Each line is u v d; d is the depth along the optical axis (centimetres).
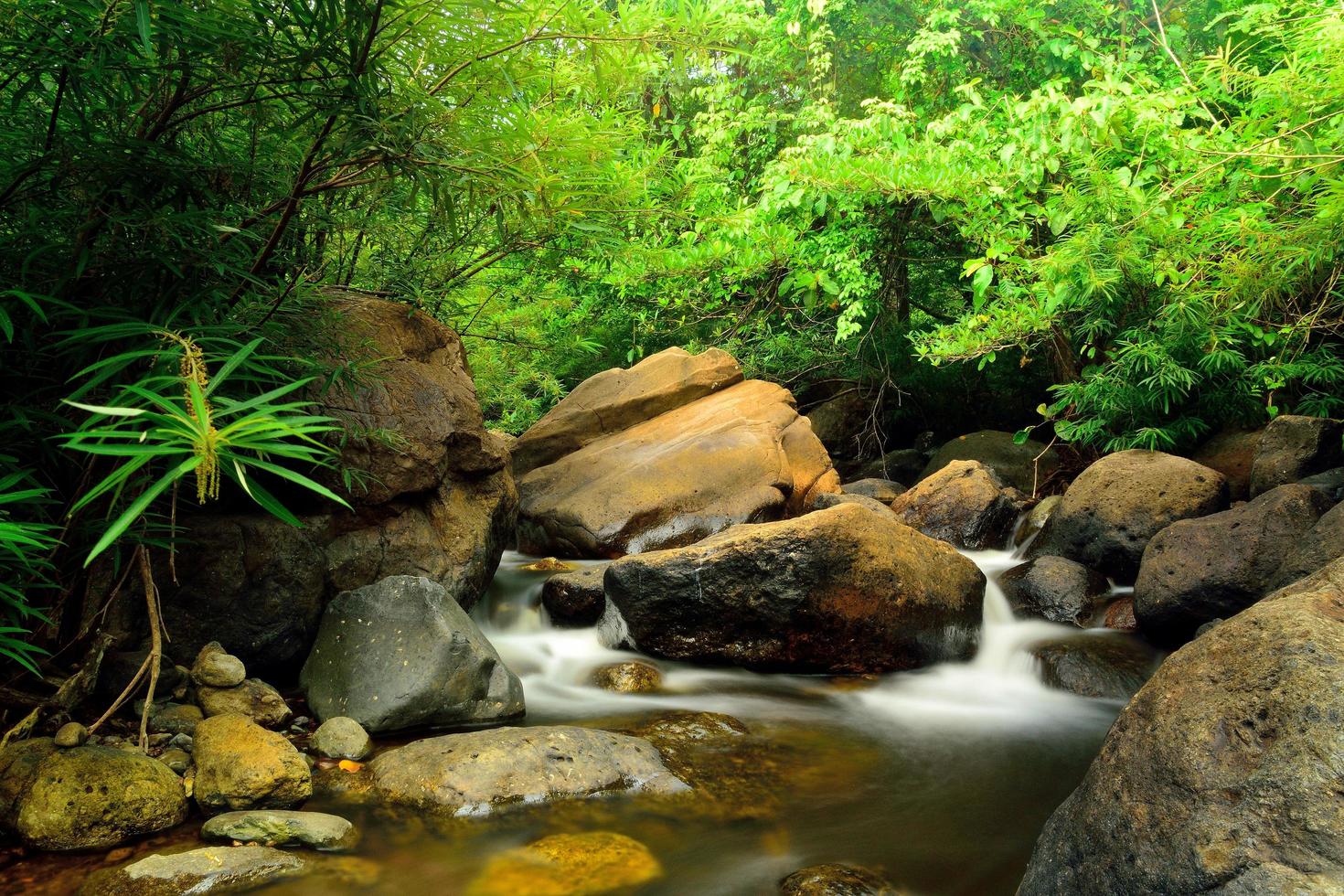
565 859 316
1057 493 1054
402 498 520
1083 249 748
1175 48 1049
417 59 356
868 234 1104
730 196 1287
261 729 370
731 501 830
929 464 1196
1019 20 1018
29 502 335
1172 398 863
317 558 470
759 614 537
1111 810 243
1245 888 203
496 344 938
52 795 311
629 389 1026
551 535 833
